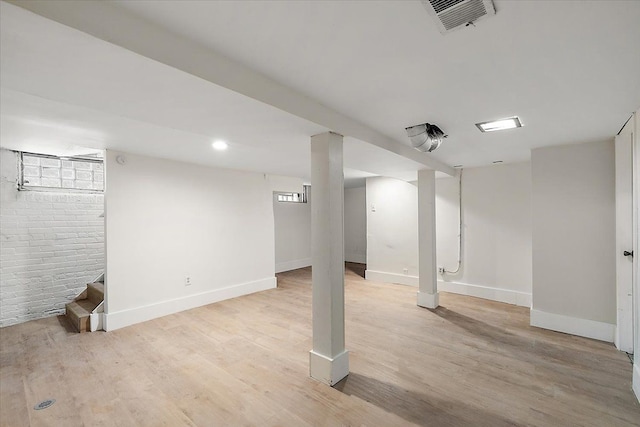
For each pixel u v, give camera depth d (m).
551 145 3.29
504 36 1.28
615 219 3.02
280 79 1.71
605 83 1.74
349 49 1.39
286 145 2.71
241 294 4.95
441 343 3.04
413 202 5.61
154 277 3.88
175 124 2.07
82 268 4.10
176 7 1.10
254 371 2.51
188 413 1.99
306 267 7.67
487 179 4.66
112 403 2.09
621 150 2.82
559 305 3.34
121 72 1.32
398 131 2.71
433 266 4.22
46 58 1.20
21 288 3.62
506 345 2.99
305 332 3.36
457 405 2.05
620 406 2.03
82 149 3.44
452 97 1.95
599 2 1.06
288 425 1.87
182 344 3.05
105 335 3.28
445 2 1.07
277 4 1.08
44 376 2.44
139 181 3.74
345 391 2.22
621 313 2.86
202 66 1.37
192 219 4.33
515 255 4.42
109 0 1.06
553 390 2.22
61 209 3.92
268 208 5.48
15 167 3.58
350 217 8.31
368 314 3.95
